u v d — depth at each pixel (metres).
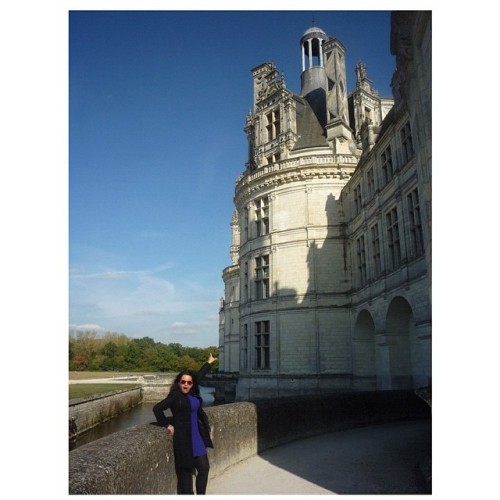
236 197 40.72
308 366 31.95
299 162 34.97
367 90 41.41
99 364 96.12
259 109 40.47
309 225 33.75
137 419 37.22
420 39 8.75
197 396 7.32
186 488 6.79
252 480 9.44
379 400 19.47
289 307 33.38
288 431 14.17
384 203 24.81
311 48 45.78
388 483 9.15
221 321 80.94
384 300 24.69
